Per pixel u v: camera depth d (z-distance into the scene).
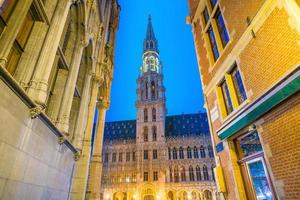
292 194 5.36
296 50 5.76
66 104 8.57
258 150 7.32
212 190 43.56
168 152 49.94
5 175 4.25
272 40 6.73
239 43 8.45
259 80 7.17
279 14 6.51
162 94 56.97
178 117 61.97
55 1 7.80
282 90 5.67
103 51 16.08
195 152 49.34
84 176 10.88
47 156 6.49
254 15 7.75
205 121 57.84
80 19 10.65
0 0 4.10
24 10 5.57
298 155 5.29
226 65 9.59
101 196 46.41
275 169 6.04
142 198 44.34
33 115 5.30
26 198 5.19
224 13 10.28
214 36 11.87
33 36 6.57
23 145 4.97
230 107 9.62
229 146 8.82
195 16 14.93
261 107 6.55
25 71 5.86
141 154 49.28
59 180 7.80
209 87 11.53
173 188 44.75
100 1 15.33
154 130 52.53
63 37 9.20
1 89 4.09
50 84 8.12
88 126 12.55
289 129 5.62
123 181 47.56
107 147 52.88
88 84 12.55
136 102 56.81
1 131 4.10
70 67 9.60
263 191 6.90
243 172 8.12
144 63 65.50
